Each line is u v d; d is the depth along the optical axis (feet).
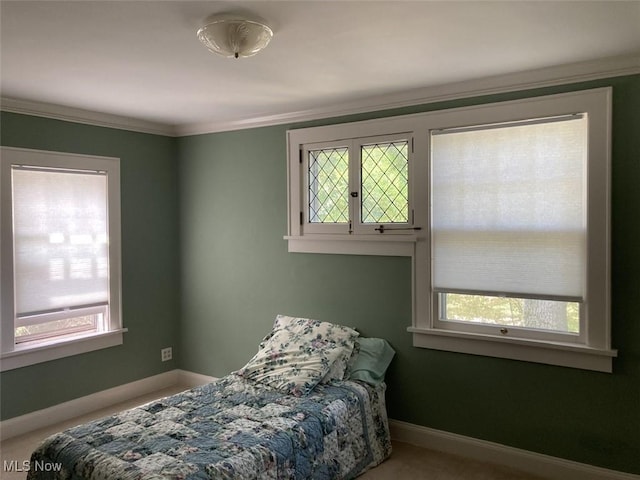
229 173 12.86
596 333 8.20
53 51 7.40
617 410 8.18
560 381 8.65
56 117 11.05
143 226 13.07
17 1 5.67
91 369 11.94
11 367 10.39
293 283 11.87
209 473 6.23
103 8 5.89
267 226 12.26
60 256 11.26
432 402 9.97
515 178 8.91
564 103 8.33
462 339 9.54
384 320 10.52
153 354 13.42
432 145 9.77
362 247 10.72
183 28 6.52
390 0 5.70
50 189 11.03
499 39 6.97
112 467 6.35
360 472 8.83
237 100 10.48
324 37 6.84
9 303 10.33
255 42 6.41
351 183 10.78
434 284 9.87
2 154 10.14
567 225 8.46
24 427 10.63
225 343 13.15
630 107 7.89
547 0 5.72
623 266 8.05
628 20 6.32
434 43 7.11
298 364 9.61
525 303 9.09
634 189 7.92
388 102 10.19
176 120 12.77
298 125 11.63
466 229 9.45
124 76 8.73
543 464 8.80
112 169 12.27
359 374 9.78
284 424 7.70
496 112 8.96
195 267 13.67
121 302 12.55
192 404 8.53
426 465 9.27
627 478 8.11
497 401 9.27
